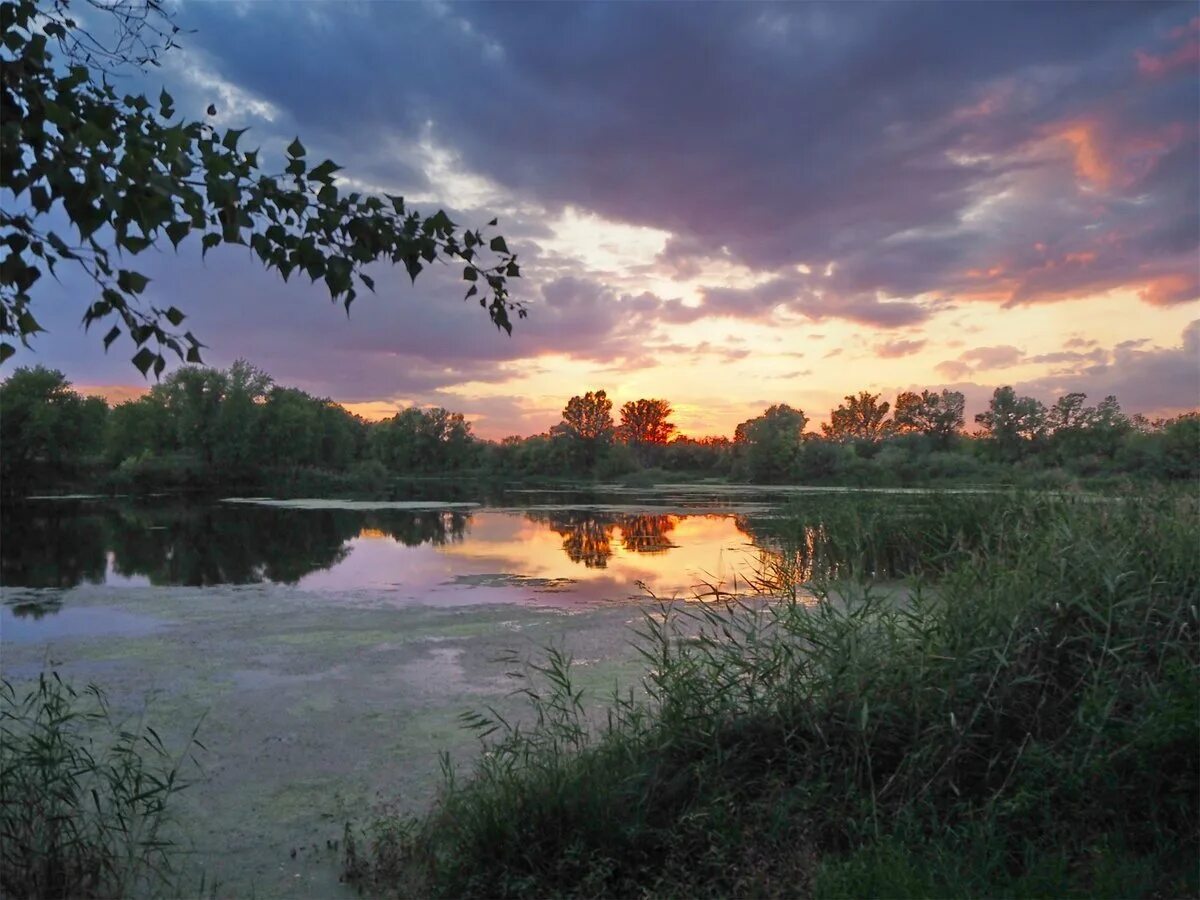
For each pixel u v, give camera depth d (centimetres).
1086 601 476
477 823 390
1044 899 326
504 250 314
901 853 348
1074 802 385
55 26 289
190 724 647
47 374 4672
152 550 1806
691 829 380
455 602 1145
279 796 513
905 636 480
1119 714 421
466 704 688
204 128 277
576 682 728
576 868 369
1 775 410
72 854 406
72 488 4834
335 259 274
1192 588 522
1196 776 381
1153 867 347
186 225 246
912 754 407
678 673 482
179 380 5219
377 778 539
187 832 465
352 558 1658
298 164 280
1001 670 448
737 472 6794
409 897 383
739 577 1322
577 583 1308
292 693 727
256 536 2138
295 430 5584
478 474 8456
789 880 346
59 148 224
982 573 544
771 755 434
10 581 1361
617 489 5412
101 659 848
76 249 230
